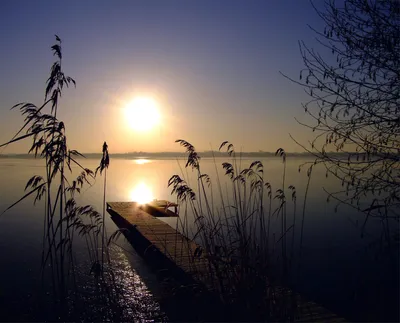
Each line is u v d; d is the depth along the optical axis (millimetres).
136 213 17203
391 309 7184
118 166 99000
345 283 8641
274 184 34000
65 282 8859
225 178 41062
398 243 11203
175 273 8227
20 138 5773
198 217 7332
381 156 5559
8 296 7984
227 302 5945
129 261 10711
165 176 54438
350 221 16641
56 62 6812
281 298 6215
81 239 13547
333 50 5688
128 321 6777
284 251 7074
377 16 5371
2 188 31719
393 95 5363
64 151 6902
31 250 12047
